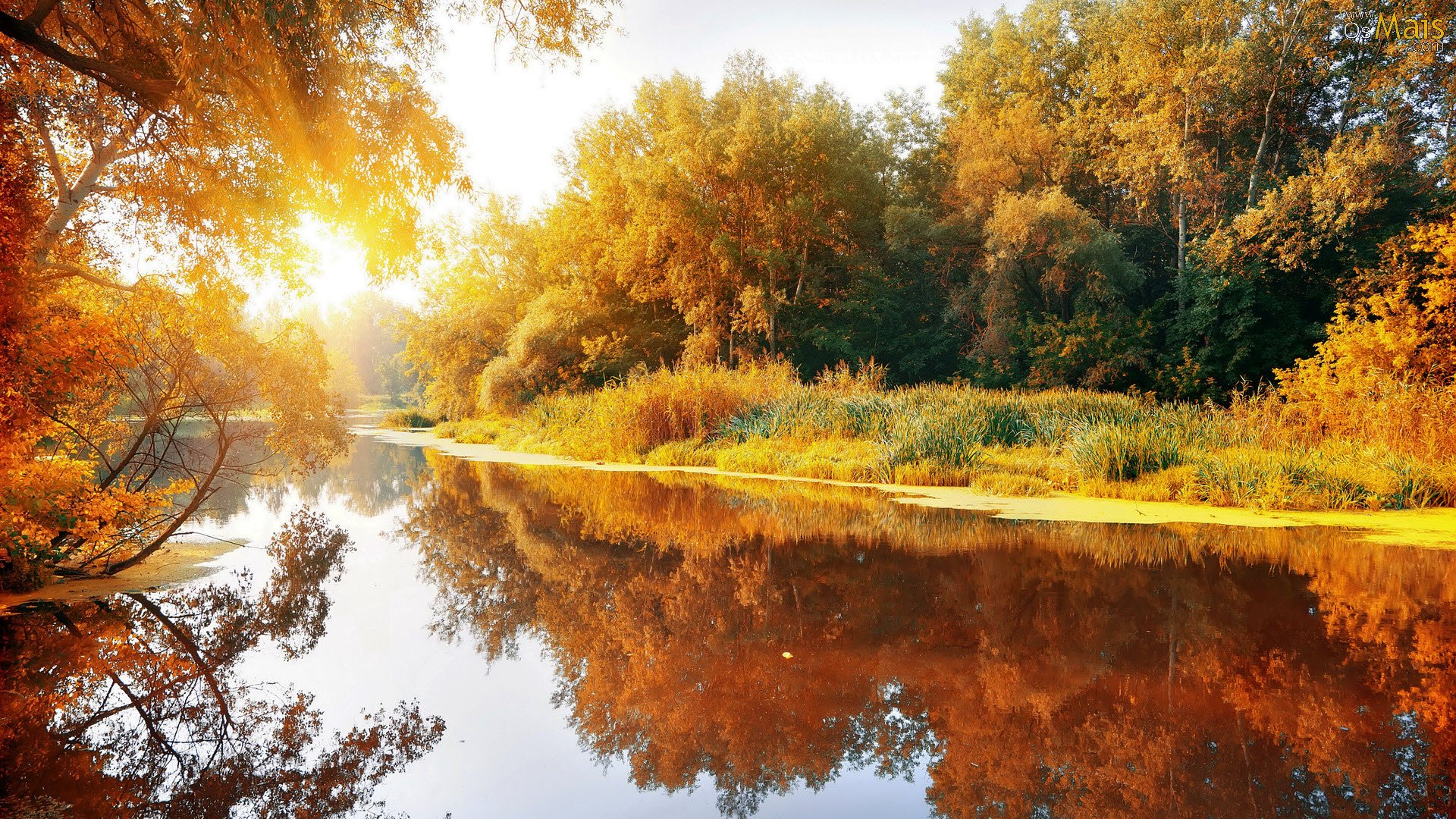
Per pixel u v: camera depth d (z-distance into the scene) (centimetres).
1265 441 1196
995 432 1397
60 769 319
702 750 342
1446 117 1983
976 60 3334
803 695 400
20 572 597
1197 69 2214
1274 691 386
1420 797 280
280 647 478
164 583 634
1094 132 2712
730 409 1725
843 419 1536
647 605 571
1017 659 443
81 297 802
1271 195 2056
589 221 3181
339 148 591
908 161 3488
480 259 3591
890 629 504
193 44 513
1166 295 2445
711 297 2722
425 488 1305
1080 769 311
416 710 386
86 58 530
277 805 289
